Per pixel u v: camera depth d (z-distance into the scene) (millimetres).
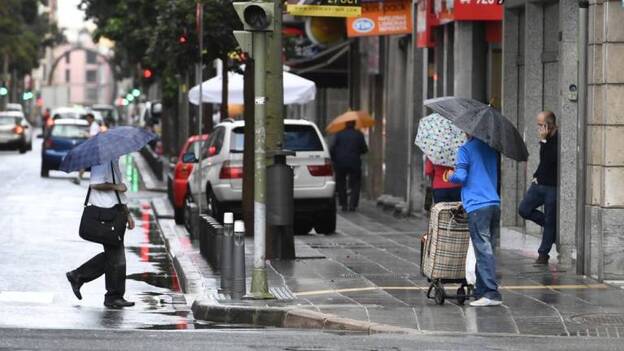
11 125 138000
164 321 30047
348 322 27828
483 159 30125
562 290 33062
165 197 77125
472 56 53781
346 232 53406
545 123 38812
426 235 31000
